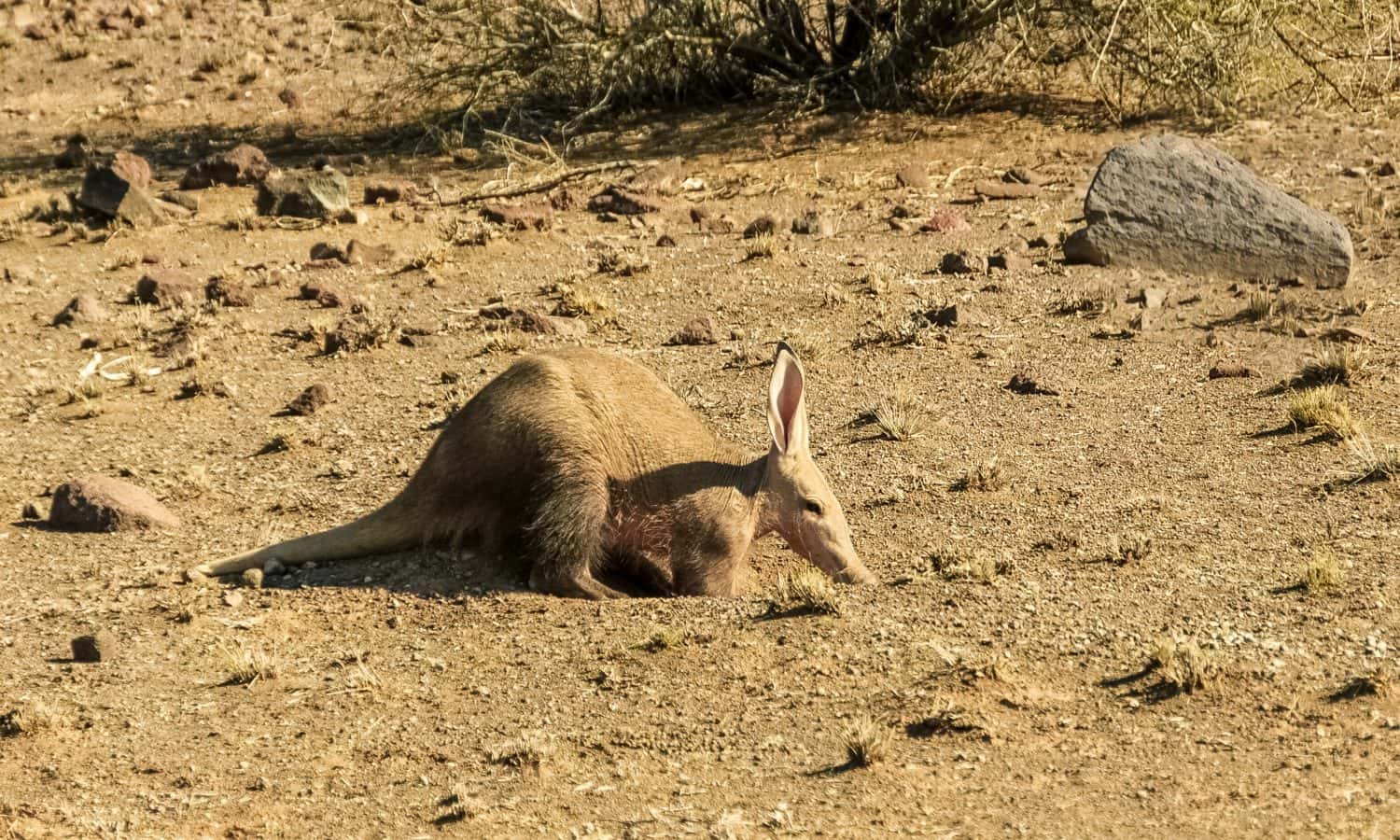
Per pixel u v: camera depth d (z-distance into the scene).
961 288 12.25
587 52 18.33
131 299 12.45
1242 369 10.06
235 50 23.41
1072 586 6.99
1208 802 5.20
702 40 18.30
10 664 6.67
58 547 8.01
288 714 6.18
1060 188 15.12
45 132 19.45
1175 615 6.62
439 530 7.64
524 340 11.18
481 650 6.71
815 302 12.05
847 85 18.62
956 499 8.29
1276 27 17.67
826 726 5.86
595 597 7.28
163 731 6.07
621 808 5.35
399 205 15.38
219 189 15.92
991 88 19.00
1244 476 8.37
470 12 18.53
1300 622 6.49
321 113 20.02
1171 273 12.49
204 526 8.28
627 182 15.75
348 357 11.06
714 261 13.20
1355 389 9.59
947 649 6.38
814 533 7.44
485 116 18.97
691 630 6.77
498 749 5.79
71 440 9.63
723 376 10.48
